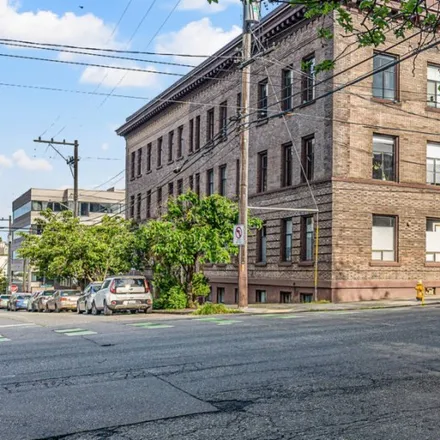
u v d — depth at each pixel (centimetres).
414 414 737
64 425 708
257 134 3394
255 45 3291
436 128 3047
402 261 2914
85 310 3136
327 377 946
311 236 2953
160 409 770
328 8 977
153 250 2955
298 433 663
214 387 888
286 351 1191
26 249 4703
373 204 2856
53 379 966
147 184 5081
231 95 3731
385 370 996
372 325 1620
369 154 2864
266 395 836
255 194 3369
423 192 2991
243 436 654
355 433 663
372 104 2877
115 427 696
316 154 2900
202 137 4091
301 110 3011
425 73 3009
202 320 1975
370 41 996
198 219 2881
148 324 1877
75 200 4556
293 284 3023
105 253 4219
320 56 2884
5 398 845
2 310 5847
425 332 1453
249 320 1906
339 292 2748
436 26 1016
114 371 1020
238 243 2484
